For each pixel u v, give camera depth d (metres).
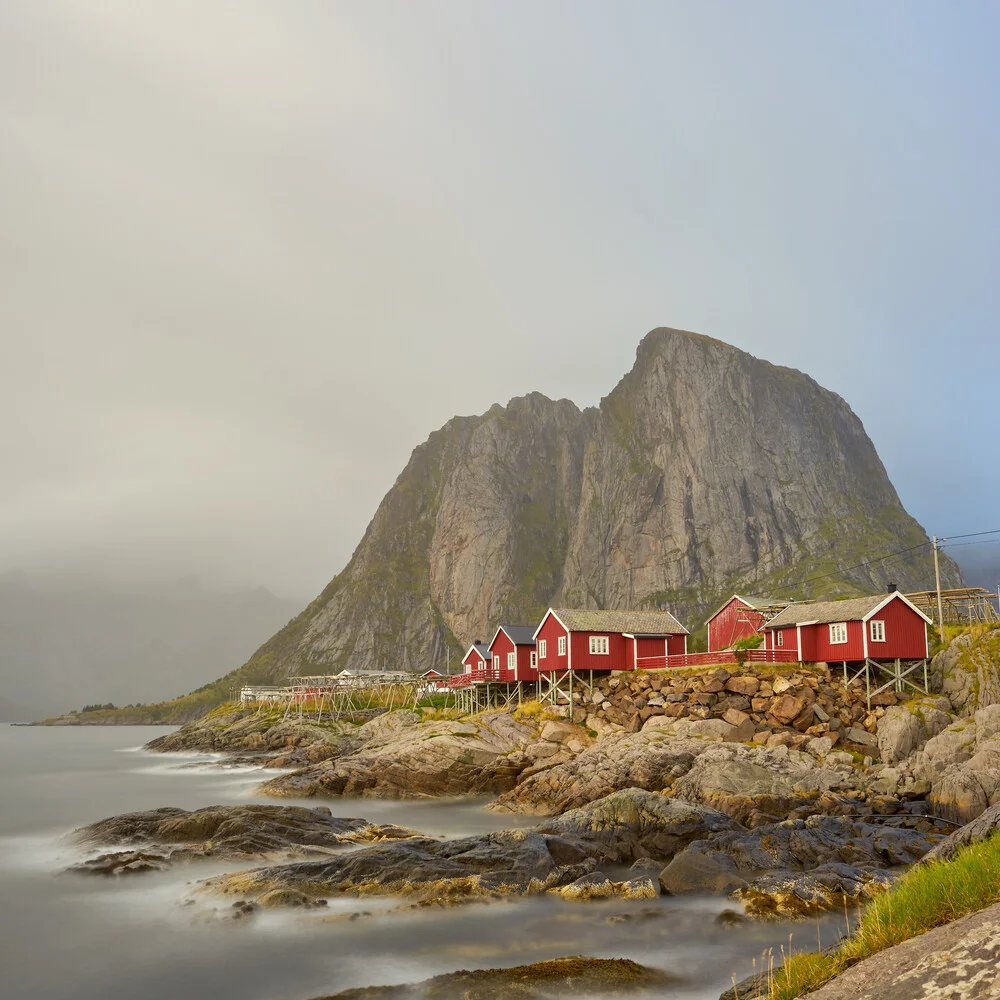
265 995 22.53
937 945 11.44
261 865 36.09
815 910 28.28
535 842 35.19
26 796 71.31
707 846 36.00
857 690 64.25
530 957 25.05
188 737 140.25
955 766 48.59
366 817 56.22
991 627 64.69
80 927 28.16
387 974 23.80
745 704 64.94
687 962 24.22
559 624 79.56
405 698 142.12
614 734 66.81
